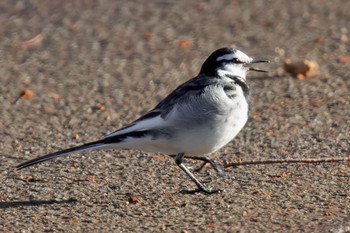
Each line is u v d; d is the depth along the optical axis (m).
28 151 13.47
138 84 17.50
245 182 11.65
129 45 20.42
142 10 23.39
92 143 10.80
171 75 18.12
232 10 23.44
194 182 11.23
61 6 23.62
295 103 15.87
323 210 10.40
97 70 18.52
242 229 9.81
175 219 10.24
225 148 13.34
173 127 10.81
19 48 20.19
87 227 10.02
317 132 14.05
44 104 16.17
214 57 11.57
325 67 18.44
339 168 12.09
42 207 10.77
